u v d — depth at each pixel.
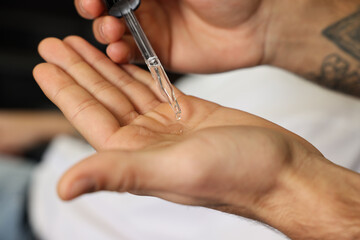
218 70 0.56
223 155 0.33
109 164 0.31
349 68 0.56
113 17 0.47
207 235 0.58
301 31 0.54
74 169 0.31
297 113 0.60
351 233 0.36
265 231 0.55
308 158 0.37
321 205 0.36
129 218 0.63
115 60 0.48
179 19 0.54
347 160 0.57
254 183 0.35
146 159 0.32
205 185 0.34
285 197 0.37
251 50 0.55
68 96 0.40
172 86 0.47
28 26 1.13
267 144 0.35
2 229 0.74
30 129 0.93
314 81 0.58
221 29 0.53
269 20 0.53
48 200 0.72
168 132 0.42
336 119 0.59
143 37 0.46
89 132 0.39
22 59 1.14
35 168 0.83
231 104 0.67
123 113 0.43
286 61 0.56
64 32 1.15
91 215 0.67
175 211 0.60
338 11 0.54
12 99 1.15
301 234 0.37
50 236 0.70
